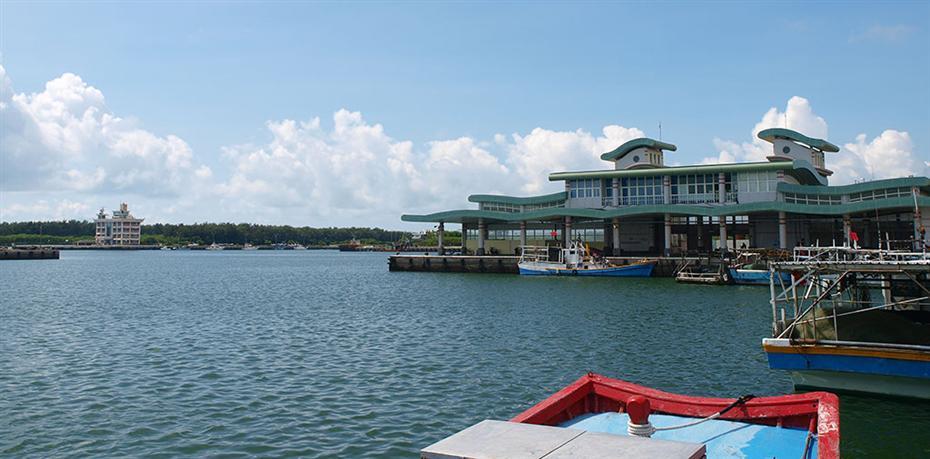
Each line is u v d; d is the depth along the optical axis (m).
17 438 18.50
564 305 52.00
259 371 26.98
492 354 30.44
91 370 27.19
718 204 89.69
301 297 63.22
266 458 16.89
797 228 87.00
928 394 20.17
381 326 40.72
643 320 42.19
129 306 54.28
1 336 36.62
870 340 21.03
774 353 21.91
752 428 12.66
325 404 21.89
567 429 7.53
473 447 6.95
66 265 145.50
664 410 13.73
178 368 27.59
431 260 104.00
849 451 17.12
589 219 99.06
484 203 108.69
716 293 61.75
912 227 81.00
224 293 68.56
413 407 21.55
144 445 17.92
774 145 97.31
